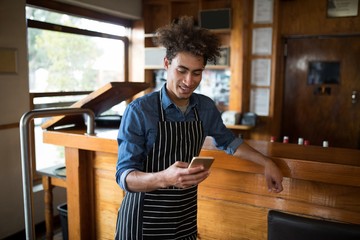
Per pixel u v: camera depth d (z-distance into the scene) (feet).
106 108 6.73
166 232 4.06
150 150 3.86
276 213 3.55
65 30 12.01
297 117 13.76
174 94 3.84
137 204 4.02
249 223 5.08
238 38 13.35
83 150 6.31
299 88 13.58
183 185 3.20
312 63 13.25
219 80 14.42
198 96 4.33
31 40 10.90
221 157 4.78
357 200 4.31
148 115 3.79
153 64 14.75
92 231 6.60
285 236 3.46
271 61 13.23
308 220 3.34
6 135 9.62
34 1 10.63
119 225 4.25
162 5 15.11
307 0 12.75
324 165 4.09
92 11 13.09
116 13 13.79
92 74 13.73
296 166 4.26
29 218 4.67
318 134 13.47
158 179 3.29
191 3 14.58
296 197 4.69
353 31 12.16
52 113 5.10
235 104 13.71
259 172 4.55
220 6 13.83
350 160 4.24
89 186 6.48
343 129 13.05
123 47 15.19
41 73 11.37
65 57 12.34
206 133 4.35
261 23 13.23
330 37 12.85
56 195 11.18
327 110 13.23
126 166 3.66
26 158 4.62
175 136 3.88
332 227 3.20
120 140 3.82
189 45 3.39
